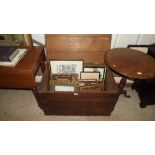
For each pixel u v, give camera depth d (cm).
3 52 166
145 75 147
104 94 162
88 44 197
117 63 163
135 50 191
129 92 237
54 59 201
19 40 198
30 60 174
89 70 207
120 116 199
